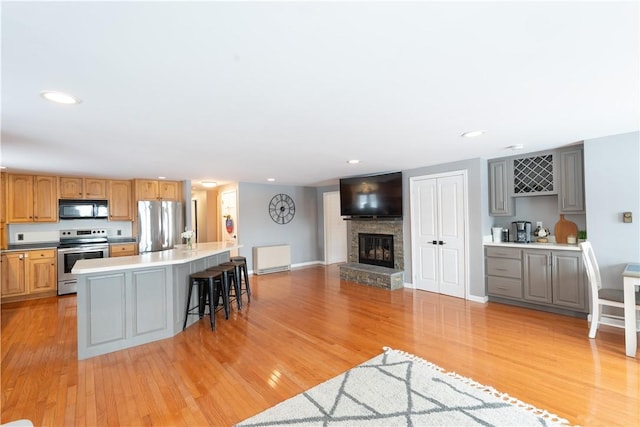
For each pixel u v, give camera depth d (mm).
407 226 5340
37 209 4945
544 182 3953
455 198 4641
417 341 3066
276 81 1744
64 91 1806
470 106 2215
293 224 7621
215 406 2064
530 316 3742
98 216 5492
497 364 2568
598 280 3195
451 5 1116
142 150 3416
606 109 2309
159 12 1110
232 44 1352
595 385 2234
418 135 3006
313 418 1919
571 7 1138
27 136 2750
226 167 4723
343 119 2457
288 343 3068
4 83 1683
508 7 1135
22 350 2957
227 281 3988
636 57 1529
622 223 3150
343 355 2789
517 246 4035
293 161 4309
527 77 1754
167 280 3281
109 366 2629
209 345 3045
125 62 1487
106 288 2914
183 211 6195
